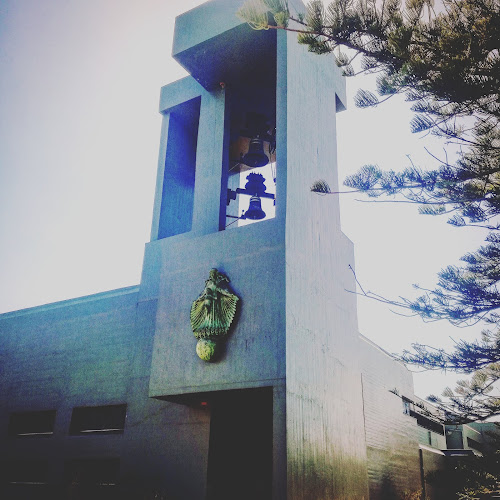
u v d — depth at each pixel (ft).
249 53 42.09
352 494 37.04
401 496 54.24
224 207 41.09
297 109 40.14
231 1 41.91
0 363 54.60
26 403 50.01
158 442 37.68
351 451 38.50
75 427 45.62
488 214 28.32
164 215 47.09
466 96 22.40
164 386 34.81
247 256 35.12
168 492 35.45
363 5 22.77
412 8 22.54
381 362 59.47
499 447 35.94
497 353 27.96
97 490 40.96
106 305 49.37
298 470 29.40
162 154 49.21
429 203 26.63
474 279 29.89
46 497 43.65
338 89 51.52
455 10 22.52
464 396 34.42
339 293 42.06
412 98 25.82
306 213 38.34
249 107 48.01
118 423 43.37
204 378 33.30
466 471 30.89
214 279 35.04
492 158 25.90
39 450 46.14
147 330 43.19
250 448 36.47
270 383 30.60
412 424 68.44
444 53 22.45
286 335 31.27
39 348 52.39
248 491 35.19
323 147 44.37
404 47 22.20
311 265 37.27
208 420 36.22
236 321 33.53
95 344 48.08
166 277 38.63
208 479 34.32
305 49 44.16
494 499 30.66
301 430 30.73
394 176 25.80
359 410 42.14
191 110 50.01
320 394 34.63
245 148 51.42
